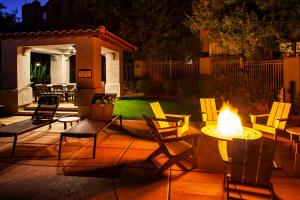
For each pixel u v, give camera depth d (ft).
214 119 27.04
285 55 39.88
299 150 17.25
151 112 40.55
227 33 44.57
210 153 21.29
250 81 43.93
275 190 14.96
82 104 37.93
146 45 67.87
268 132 23.02
